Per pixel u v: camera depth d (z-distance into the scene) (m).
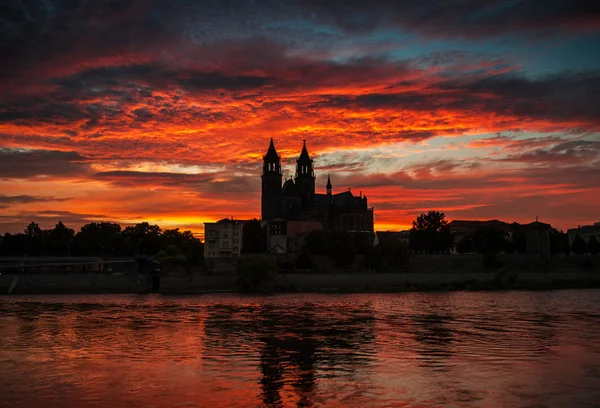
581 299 136.25
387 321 93.75
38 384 50.91
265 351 66.31
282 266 187.75
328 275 174.62
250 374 54.50
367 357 62.66
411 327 86.31
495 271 187.25
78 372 55.31
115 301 136.50
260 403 45.19
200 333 80.38
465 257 197.25
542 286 178.38
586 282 185.00
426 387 49.56
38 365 58.56
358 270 188.25
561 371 55.38
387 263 197.50
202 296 150.38
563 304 123.44
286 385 50.44
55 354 64.56
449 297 144.00
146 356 63.25
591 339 74.38
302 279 173.00
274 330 83.31
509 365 58.19
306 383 51.09
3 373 55.03
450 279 179.75
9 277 170.75
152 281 175.50
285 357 62.69
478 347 68.62
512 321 93.38
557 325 88.25
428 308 115.62
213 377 53.28
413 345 70.25
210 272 175.50
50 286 169.25
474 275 182.62
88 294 161.38
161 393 47.91
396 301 132.50
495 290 168.50
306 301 133.50
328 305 122.81
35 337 77.06
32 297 151.12
